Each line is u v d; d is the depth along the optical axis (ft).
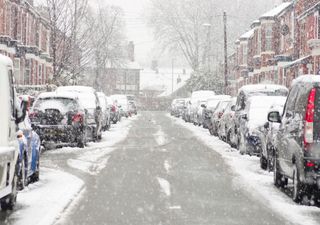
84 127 75.05
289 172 42.32
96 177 50.75
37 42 175.94
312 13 126.41
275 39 173.88
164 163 61.11
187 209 37.29
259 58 185.88
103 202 39.40
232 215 35.63
